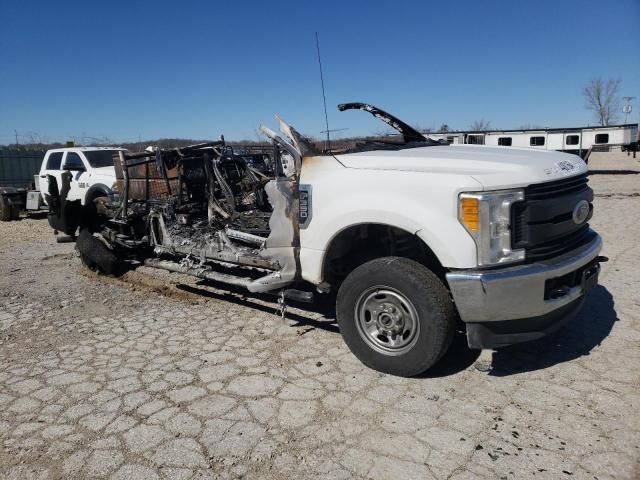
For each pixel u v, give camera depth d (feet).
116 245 23.90
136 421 10.68
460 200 10.97
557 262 11.29
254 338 15.03
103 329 16.20
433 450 9.45
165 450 9.68
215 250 17.42
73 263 26.11
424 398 11.28
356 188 12.53
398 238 13.39
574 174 12.35
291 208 13.84
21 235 36.83
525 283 10.82
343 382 12.13
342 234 13.14
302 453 9.48
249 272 19.02
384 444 9.68
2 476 9.07
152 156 20.85
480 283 10.69
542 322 11.55
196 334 15.52
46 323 16.90
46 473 9.12
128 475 9.00
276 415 10.77
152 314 17.52
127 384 12.33
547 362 12.79
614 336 14.17
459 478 8.69
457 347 13.76
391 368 12.15
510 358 13.08
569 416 10.41
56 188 26.73
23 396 11.89
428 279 11.44
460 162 12.12
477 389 11.60
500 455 9.25
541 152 14.03
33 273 24.09
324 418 10.62
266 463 9.23
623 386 11.50
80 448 9.81
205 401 11.42
